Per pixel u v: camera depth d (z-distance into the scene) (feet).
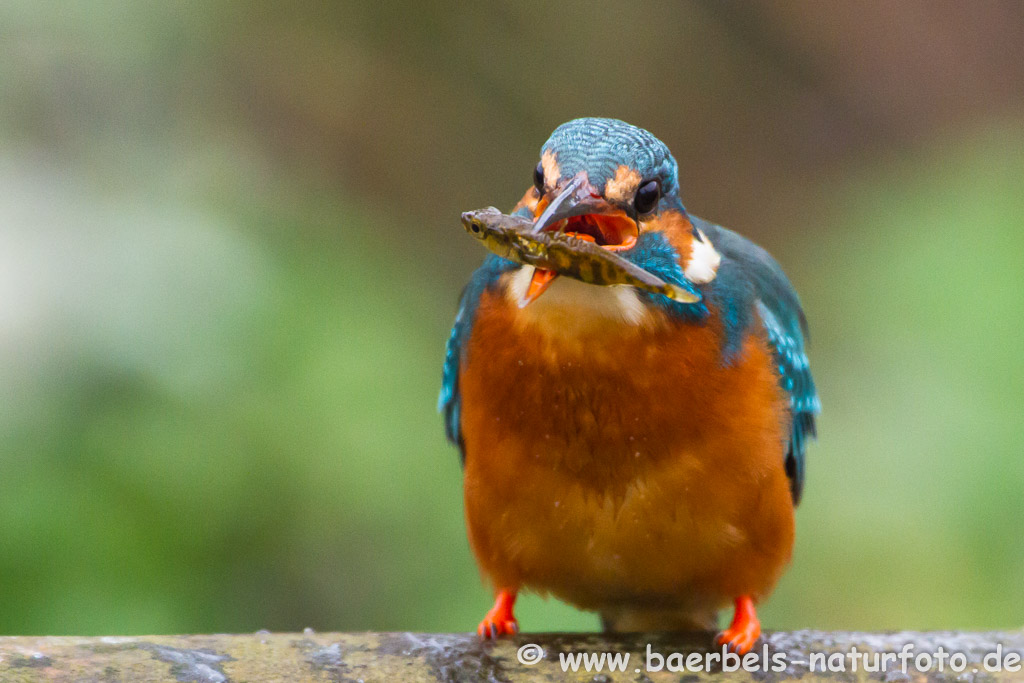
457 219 63.67
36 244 34.81
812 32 69.46
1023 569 38.34
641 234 22.09
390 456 36.04
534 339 22.21
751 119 70.03
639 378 22.08
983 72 71.20
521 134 65.67
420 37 63.31
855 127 71.00
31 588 30.50
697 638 23.16
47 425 31.40
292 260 39.81
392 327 39.50
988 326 42.78
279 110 59.57
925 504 39.37
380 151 62.80
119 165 43.42
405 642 21.81
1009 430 40.16
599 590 24.79
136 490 31.71
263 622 33.55
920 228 47.01
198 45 50.65
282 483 34.22
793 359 26.68
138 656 20.13
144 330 33.42
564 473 22.74
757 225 69.26
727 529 23.15
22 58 43.78
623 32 66.69
